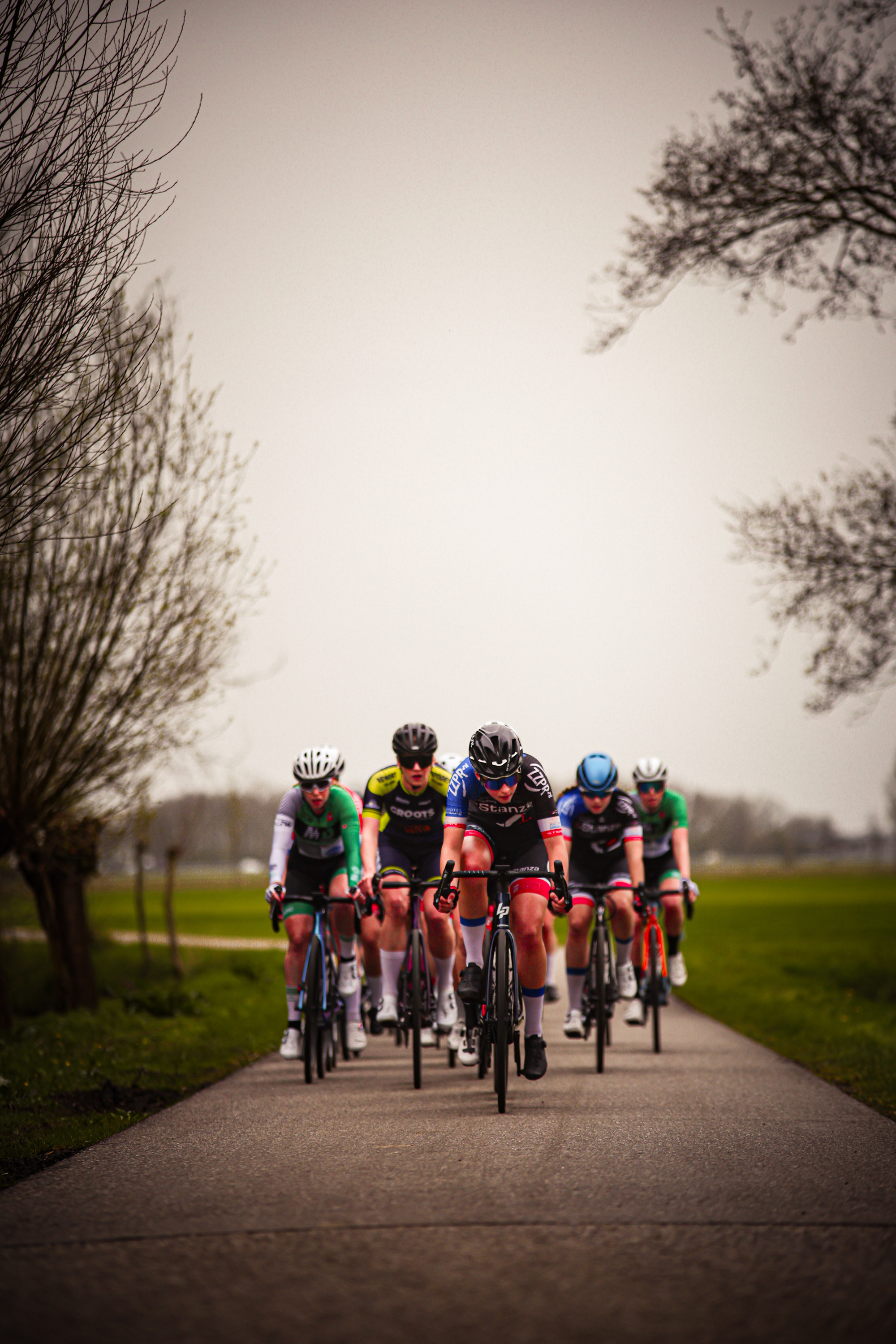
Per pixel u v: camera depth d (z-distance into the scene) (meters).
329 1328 5.96
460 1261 6.99
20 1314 6.17
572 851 17.55
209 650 23.05
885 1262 6.95
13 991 35.44
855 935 61.91
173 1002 24.30
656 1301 6.32
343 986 16.28
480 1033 13.33
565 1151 10.12
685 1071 15.87
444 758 17.02
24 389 12.91
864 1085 14.72
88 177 12.55
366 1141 10.74
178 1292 6.50
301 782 15.02
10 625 21.97
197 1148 10.61
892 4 24.92
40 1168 10.20
